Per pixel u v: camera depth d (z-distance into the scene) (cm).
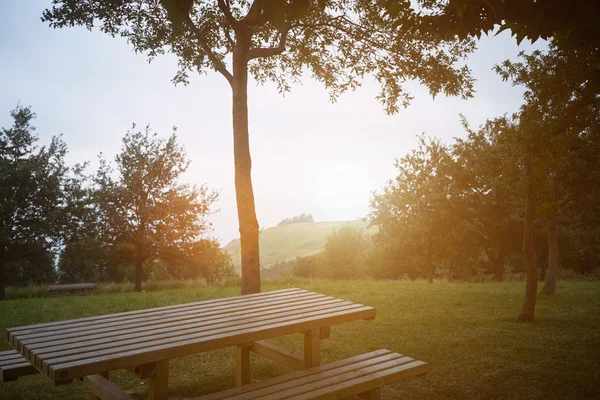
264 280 2039
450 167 2661
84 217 2428
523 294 1365
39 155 2416
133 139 2278
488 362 646
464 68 1287
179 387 554
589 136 1185
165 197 2266
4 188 2262
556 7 464
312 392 379
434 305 1148
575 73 877
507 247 2903
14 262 2680
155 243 2162
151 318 449
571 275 2764
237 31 977
